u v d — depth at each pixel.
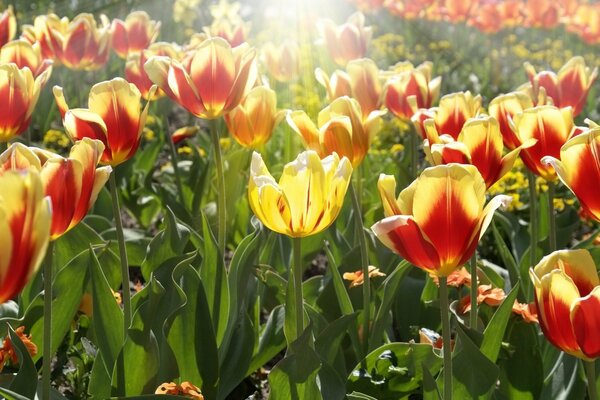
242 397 1.17
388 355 1.01
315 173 0.87
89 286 1.12
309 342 0.92
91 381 1.00
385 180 0.83
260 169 0.89
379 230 0.81
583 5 3.09
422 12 3.32
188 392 0.94
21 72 1.04
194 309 1.02
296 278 0.94
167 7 3.08
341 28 1.55
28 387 0.91
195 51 1.05
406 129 2.21
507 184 1.80
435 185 0.81
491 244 1.56
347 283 1.16
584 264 0.81
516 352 1.01
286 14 2.96
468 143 0.96
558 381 1.02
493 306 1.10
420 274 1.22
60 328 1.07
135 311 1.02
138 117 0.98
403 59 3.28
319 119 1.05
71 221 0.84
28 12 2.93
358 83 1.22
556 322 0.80
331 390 0.97
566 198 1.76
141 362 0.97
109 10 3.00
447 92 2.89
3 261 0.69
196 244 1.19
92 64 1.52
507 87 2.97
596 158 0.86
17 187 0.68
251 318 1.17
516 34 3.85
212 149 1.57
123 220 1.74
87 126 0.97
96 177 0.84
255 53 1.06
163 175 1.74
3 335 1.06
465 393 0.92
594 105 2.46
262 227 1.27
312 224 0.89
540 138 1.00
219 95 1.06
